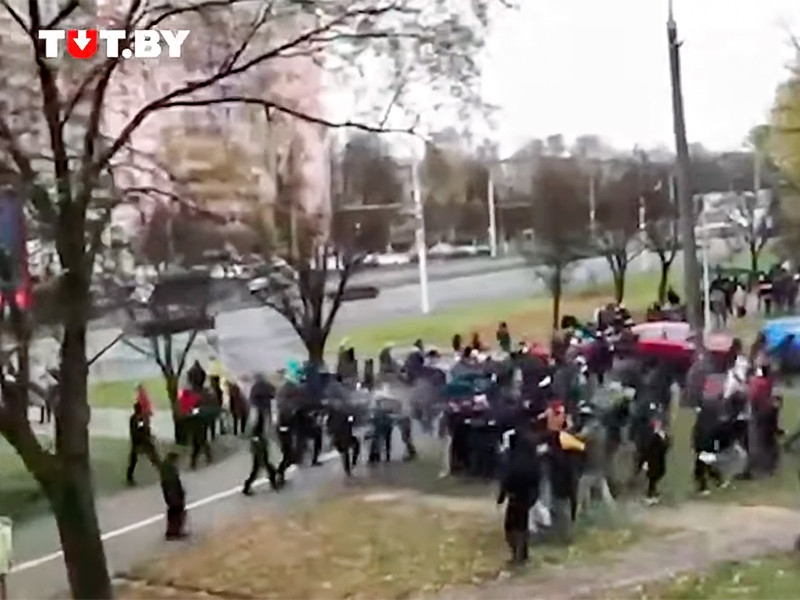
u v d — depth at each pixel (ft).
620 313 56.24
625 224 61.93
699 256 62.69
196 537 41.34
